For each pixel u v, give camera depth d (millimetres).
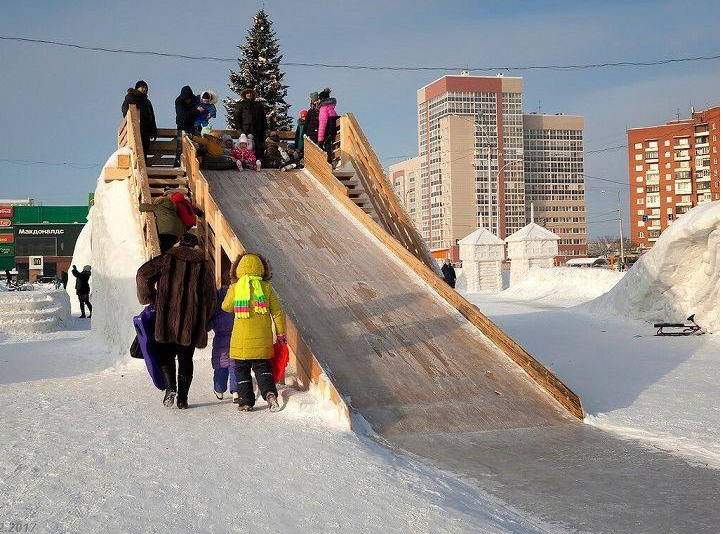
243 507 4062
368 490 4457
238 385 6660
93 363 10523
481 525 3998
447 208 121688
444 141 122188
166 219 9484
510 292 30656
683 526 4297
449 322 8945
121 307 10797
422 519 4008
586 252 133625
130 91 13352
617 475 5367
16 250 85562
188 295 6695
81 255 27750
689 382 9312
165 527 3721
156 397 7367
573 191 132375
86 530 3631
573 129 132250
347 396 7020
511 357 8242
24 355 12125
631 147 136875
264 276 6898
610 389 8961
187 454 5102
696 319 14883
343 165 14086
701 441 6289
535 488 5051
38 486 4332
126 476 4566
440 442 6285
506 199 123000
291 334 7492
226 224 9258
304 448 5320
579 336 14633
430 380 7605
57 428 5910
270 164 14531
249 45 37688
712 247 13836
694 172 130875
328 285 9391
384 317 8820
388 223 12609
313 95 15094
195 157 11336
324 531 3766
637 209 136375
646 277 16156
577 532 4211
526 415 7176
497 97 123188
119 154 12359
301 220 11352
